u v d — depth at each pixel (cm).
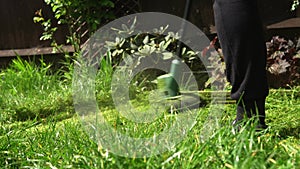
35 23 524
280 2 459
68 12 480
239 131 206
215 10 211
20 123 337
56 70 509
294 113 294
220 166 173
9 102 396
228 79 217
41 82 449
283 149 192
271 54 383
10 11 527
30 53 523
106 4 466
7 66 537
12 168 208
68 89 405
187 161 177
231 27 204
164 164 175
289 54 379
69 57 466
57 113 358
